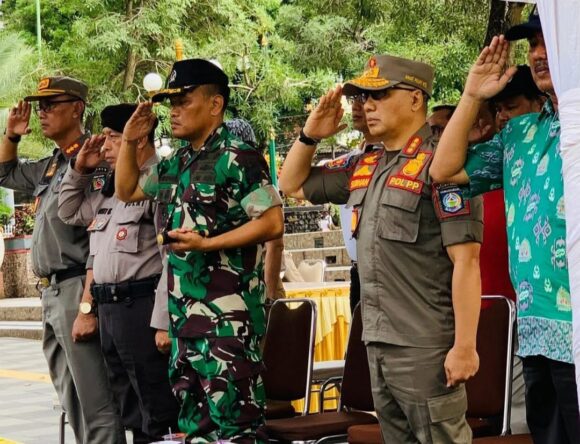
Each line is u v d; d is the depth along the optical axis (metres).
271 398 5.90
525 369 3.52
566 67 3.14
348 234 6.35
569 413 3.34
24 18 28.66
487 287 5.05
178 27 24.98
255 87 25.61
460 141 3.69
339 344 8.42
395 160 4.12
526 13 10.09
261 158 4.76
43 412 9.96
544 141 3.42
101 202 5.78
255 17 27.62
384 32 12.42
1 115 23.89
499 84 3.62
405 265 4.03
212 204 4.68
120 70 25.34
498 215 5.02
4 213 25.59
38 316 20.00
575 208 3.11
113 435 6.00
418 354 4.00
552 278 3.33
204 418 4.69
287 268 13.40
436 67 13.62
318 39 15.09
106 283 5.57
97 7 24.73
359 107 4.91
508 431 4.66
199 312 4.64
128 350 5.52
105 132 5.71
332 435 5.25
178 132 4.78
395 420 4.18
